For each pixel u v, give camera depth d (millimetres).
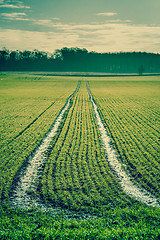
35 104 48344
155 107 45656
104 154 21750
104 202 13922
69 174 17484
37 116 37125
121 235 10430
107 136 27250
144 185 16062
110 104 49625
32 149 22578
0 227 11203
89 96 62094
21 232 10578
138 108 44719
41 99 55406
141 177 17203
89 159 20328
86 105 48250
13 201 14070
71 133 28141
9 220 11875
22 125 31578
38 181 16547
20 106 45875
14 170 18156
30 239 10180
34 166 19125
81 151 22219
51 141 25250
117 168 18812
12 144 24109
